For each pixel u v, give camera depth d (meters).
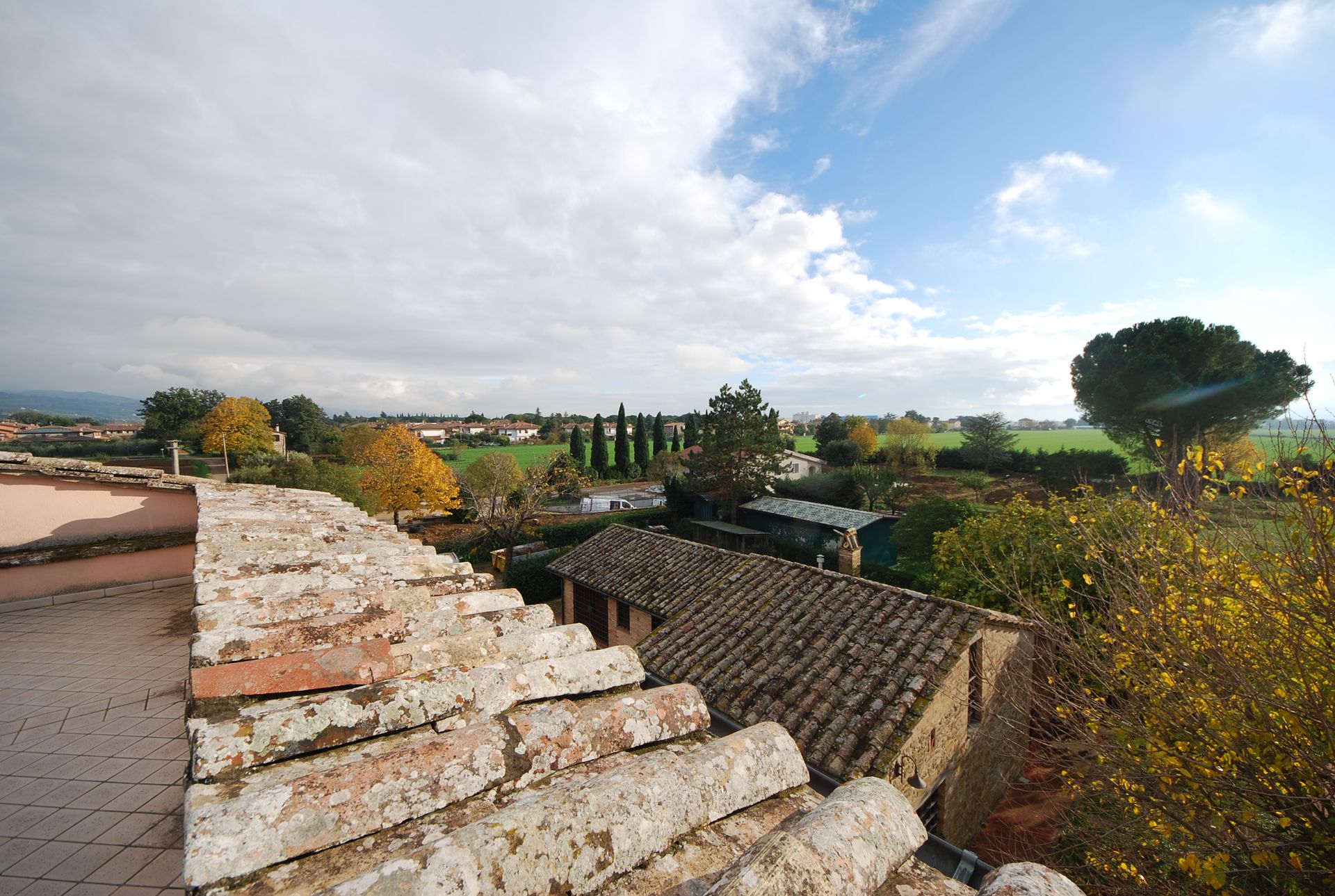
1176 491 5.48
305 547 3.99
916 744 6.00
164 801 2.54
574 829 1.37
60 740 3.00
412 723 1.88
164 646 4.37
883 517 23.31
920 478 39.03
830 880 1.16
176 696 3.54
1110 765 4.93
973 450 40.34
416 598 2.91
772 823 1.68
